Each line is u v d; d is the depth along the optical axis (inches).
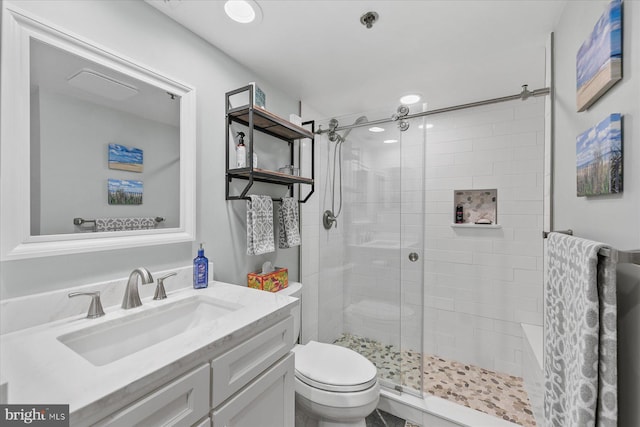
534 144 81.2
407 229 75.4
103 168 40.8
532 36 54.9
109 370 25.4
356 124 81.9
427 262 95.2
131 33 44.2
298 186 85.1
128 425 23.6
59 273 36.7
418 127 73.8
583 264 27.0
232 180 62.7
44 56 35.0
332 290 88.1
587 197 36.3
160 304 43.4
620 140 27.4
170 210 49.6
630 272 26.1
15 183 32.6
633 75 25.1
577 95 38.5
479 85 76.5
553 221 52.1
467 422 59.7
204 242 56.4
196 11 48.5
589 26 36.9
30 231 33.8
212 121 58.1
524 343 77.0
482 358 87.0
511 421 62.0
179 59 51.5
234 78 63.6
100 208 40.4
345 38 56.4
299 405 56.6
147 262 46.6
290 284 73.8
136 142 44.7
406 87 78.1
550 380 36.7
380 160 79.1
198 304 48.4
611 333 24.5
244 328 35.0
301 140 88.6
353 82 75.4
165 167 48.8
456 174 91.0
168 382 27.2
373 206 80.5
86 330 34.8
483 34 54.6
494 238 86.0
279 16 49.8
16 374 24.8
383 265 78.8
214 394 31.5
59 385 23.1
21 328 33.0
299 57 63.3
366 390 51.8
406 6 47.2
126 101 43.4
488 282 86.7
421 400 67.1
